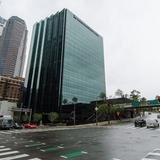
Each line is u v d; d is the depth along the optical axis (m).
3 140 19.72
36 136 24.22
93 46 119.19
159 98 30.50
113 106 67.81
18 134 27.08
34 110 95.88
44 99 93.00
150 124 38.28
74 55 98.38
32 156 11.78
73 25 102.94
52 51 100.31
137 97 99.50
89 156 11.88
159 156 11.98
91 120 76.00
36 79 104.31
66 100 85.44
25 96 107.00
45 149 14.30
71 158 11.27
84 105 89.25
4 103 85.25
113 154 12.55
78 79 97.19
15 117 76.06
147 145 16.38
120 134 26.36
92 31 121.69
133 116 97.94
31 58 114.00
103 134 26.75
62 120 80.56
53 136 24.33
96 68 117.81
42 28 116.06
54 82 90.38
